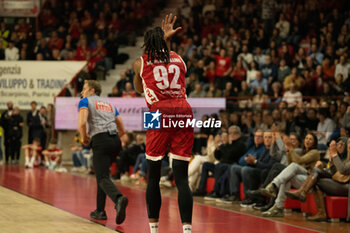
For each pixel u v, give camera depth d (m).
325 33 29.64
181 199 7.50
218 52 30.17
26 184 18.64
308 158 13.52
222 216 12.30
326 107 20.17
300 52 28.16
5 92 31.27
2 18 36.00
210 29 33.25
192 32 33.34
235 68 28.00
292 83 24.88
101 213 11.14
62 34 34.97
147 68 7.80
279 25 31.44
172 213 12.34
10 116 30.41
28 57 33.06
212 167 16.73
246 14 32.97
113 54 33.09
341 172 11.89
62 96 29.59
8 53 33.06
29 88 31.30
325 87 23.78
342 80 23.86
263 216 12.68
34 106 30.25
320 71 25.50
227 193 15.76
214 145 17.27
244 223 11.25
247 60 29.00
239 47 29.66
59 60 32.69
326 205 12.22
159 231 9.88
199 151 20.41
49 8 37.25
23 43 33.62
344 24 29.88
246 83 26.11
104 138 10.81
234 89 26.47
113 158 11.13
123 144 23.42
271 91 26.67
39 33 34.53
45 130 30.22
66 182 19.89
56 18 36.97
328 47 27.55
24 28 35.62
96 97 11.12
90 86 11.16
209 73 28.69
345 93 23.11
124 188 18.73
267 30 31.89
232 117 22.05
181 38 33.25
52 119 30.17
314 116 20.20
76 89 29.69
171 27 7.96
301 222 11.89
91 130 10.95
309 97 23.75
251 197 14.23
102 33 35.16
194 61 29.48
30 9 36.25
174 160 7.67
